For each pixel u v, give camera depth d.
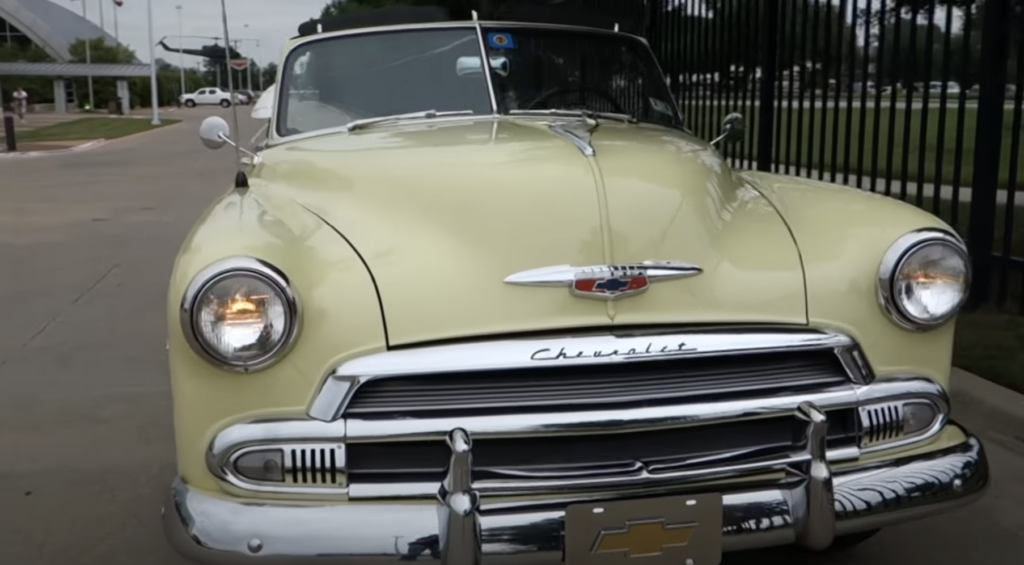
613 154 2.94
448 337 2.36
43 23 70.00
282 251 2.44
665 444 2.47
